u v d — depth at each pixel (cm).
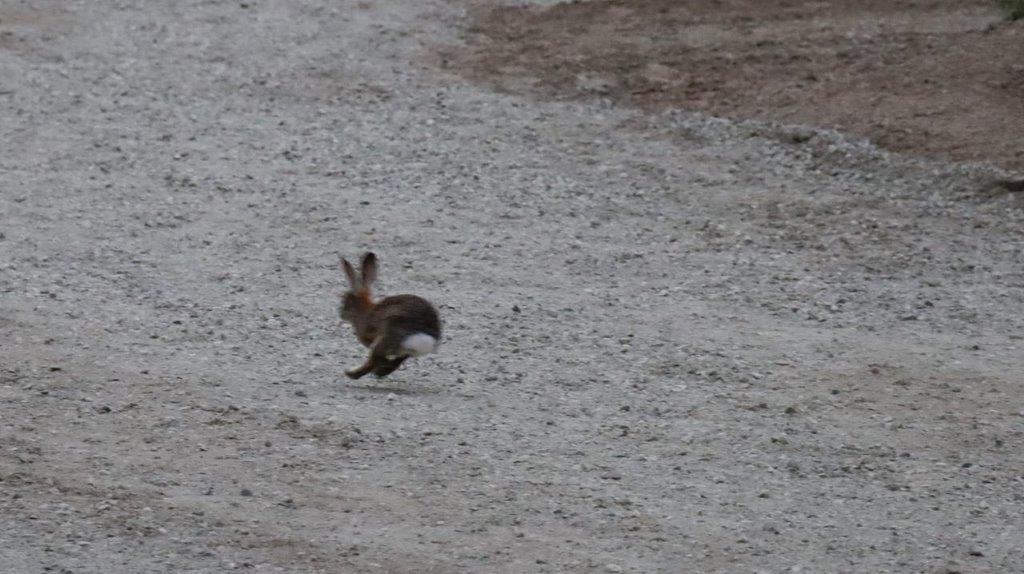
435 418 3544
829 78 7562
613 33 8450
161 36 8369
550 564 2683
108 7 8800
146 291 4719
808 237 5659
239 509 2900
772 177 6462
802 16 8544
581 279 5069
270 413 3519
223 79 7725
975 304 4872
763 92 7506
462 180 6328
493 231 5641
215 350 4100
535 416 3606
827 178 6444
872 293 4975
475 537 2803
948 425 3650
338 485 3056
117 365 3897
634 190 6272
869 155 6606
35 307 4462
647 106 7506
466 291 4869
